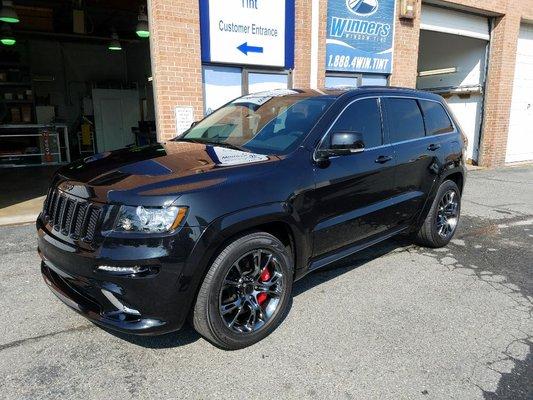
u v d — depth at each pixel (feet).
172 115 23.39
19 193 26.53
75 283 8.96
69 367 8.98
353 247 12.85
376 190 13.00
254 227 9.89
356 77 31.40
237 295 9.66
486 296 12.71
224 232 8.87
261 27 25.88
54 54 51.90
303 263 11.04
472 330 10.75
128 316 8.56
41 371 8.84
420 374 8.95
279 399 8.13
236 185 9.32
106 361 9.21
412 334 10.50
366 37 30.76
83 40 51.70
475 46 41.04
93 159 11.03
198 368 9.02
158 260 8.20
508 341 10.28
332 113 11.95
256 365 9.14
